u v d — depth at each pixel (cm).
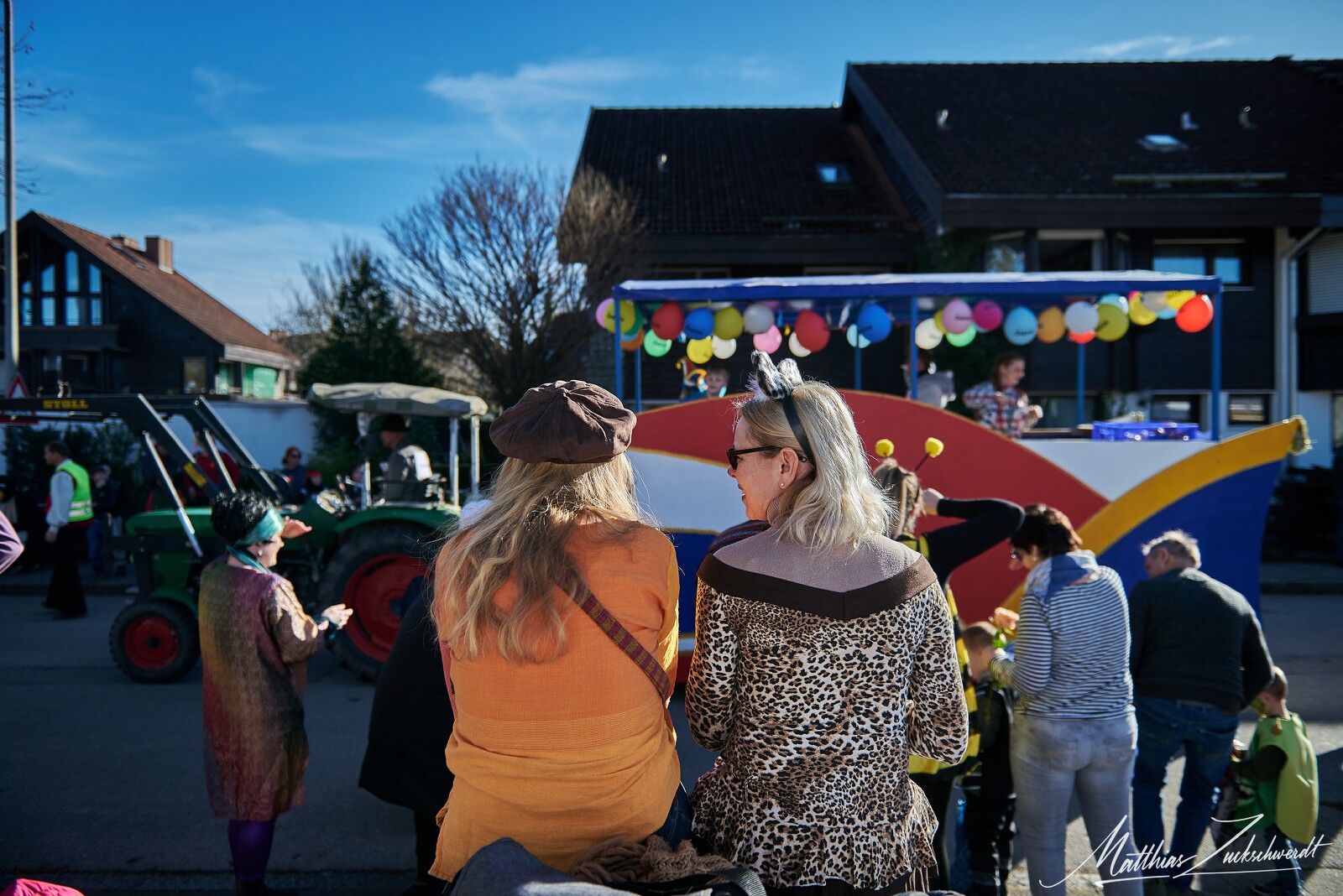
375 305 1570
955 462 581
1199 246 1505
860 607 155
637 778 155
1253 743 343
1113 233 1422
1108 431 607
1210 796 335
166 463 1163
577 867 147
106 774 462
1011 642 363
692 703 168
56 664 694
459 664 158
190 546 652
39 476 1225
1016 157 1503
